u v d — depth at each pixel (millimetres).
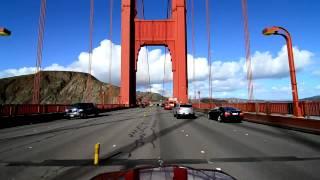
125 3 107688
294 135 16641
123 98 101938
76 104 36250
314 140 14453
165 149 11766
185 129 20609
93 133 18188
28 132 19141
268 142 13750
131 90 107438
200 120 31016
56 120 32656
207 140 14531
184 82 104000
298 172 7840
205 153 10805
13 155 10641
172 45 108062
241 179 7137
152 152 11078
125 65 103438
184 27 107375
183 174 3377
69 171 8133
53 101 193750
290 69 22016
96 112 40125
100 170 8242
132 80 107875
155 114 46219
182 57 105625
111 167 8609
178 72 104750
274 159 9648
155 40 109125
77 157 10195
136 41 109000
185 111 33750
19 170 8273
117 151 11375
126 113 50438
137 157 10109
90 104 38656
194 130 19844
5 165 8930
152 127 22344
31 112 29109
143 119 32906
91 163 9188
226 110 27438
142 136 16438
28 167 8641
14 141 14602
